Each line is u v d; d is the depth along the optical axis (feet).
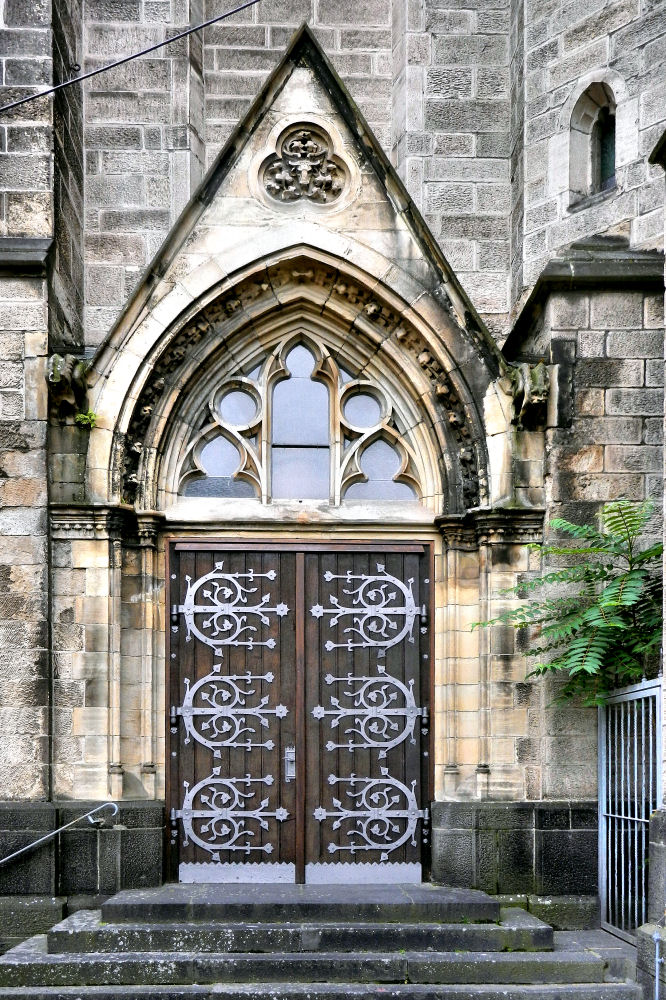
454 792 33.30
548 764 32.19
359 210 33.91
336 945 28.53
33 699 31.32
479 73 39.65
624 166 34.30
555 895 31.68
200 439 34.99
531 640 32.81
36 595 31.53
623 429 32.91
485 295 39.09
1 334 32.12
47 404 32.12
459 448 34.30
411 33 39.58
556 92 36.37
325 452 35.42
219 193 33.63
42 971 27.27
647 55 33.94
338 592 34.63
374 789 33.99
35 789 31.12
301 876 33.35
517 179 38.27
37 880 30.81
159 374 33.58
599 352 33.01
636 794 29.30
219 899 29.99
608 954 28.48
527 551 33.14
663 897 26.20
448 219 39.24
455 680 33.83
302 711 34.04
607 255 33.12
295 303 34.78
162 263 33.24
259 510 34.50
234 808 33.63
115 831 31.60
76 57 37.65
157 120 38.86
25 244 32.04
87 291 38.24
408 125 39.34
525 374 32.71
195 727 33.86
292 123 33.88
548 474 32.76
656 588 30.86
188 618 34.17
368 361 35.40
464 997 26.71
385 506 35.04
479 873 31.91
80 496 32.30
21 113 32.76
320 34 40.40
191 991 26.53
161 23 39.06
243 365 35.19
